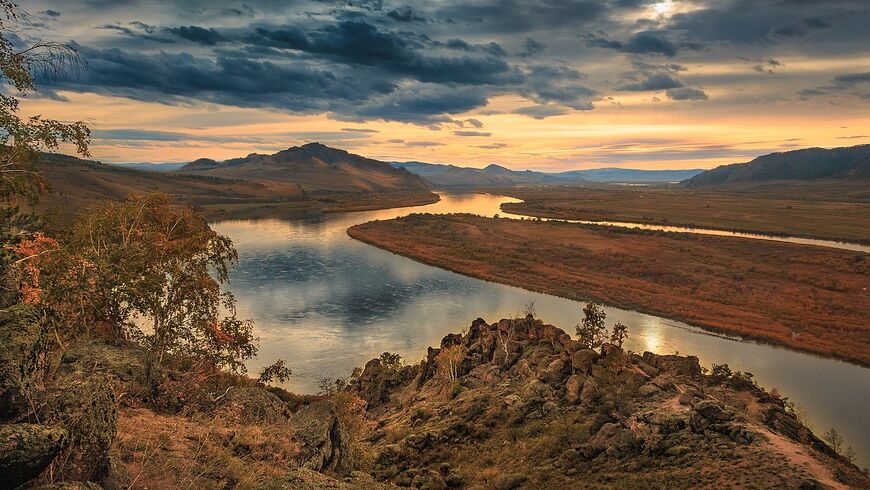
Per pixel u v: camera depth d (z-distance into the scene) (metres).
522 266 142.50
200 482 11.03
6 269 14.59
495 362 52.50
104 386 9.72
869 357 78.44
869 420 58.12
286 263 143.62
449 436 34.28
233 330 30.83
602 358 41.47
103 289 22.11
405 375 63.50
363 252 165.00
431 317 96.00
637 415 31.25
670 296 113.25
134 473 10.12
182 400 17.52
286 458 15.22
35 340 8.47
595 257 156.75
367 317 95.19
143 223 27.36
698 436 27.58
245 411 19.41
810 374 72.50
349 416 38.66
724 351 81.81
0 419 7.20
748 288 121.25
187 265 29.34
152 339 26.92
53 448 6.71
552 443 30.31
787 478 22.19
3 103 16.88
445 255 158.75
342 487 12.95
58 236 23.64
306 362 73.75
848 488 21.64
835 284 122.88
